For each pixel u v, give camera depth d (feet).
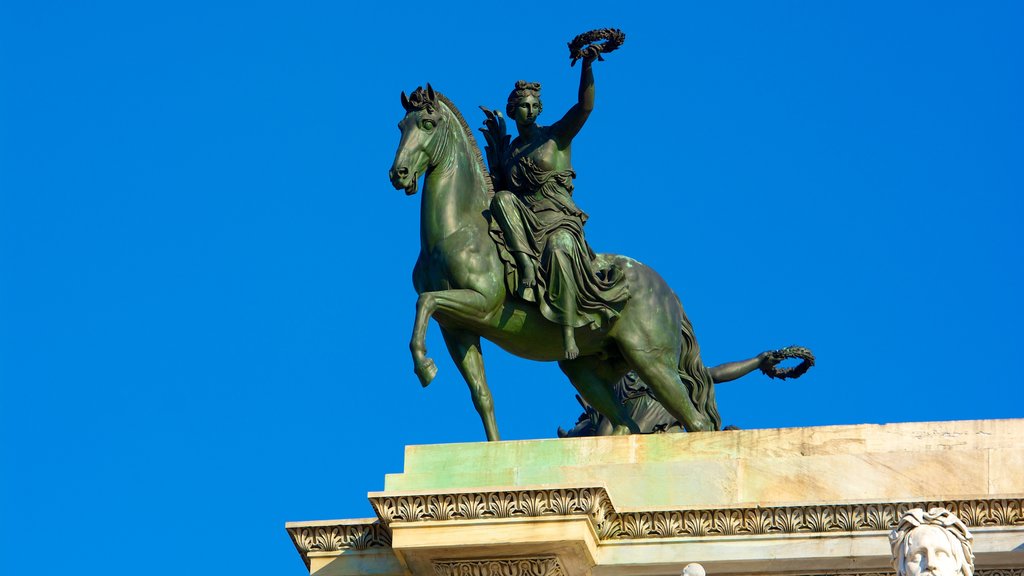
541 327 134.41
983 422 121.08
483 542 117.60
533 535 117.29
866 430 121.60
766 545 117.60
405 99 135.64
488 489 117.91
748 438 122.31
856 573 116.98
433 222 134.21
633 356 135.95
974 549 115.85
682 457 122.42
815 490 120.57
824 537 117.19
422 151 134.10
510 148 138.82
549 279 133.80
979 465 119.96
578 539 116.78
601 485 117.08
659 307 136.77
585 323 134.62
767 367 151.12
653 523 118.62
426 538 118.32
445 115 135.74
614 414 138.41
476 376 133.80
